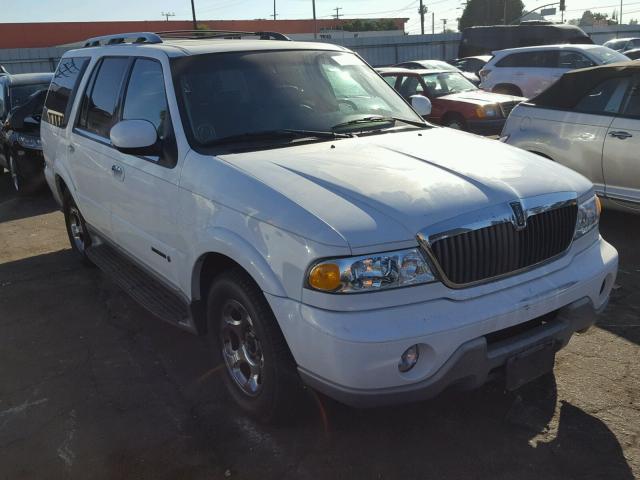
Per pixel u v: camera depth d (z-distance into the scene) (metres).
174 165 3.54
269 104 3.80
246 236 2.93
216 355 3.48
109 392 3.65
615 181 5.85
